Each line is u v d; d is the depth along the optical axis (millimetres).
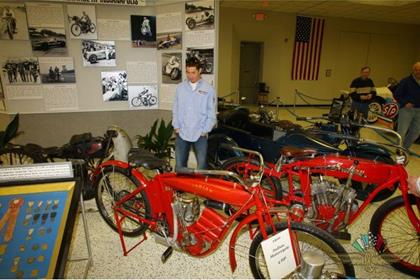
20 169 1348
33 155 2783
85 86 3818
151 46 3797
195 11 3375
